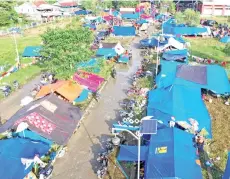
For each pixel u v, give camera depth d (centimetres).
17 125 3400
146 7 13750
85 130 4031
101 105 4753
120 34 9494
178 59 6669
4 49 7894
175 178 2650
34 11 12500
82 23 10300
